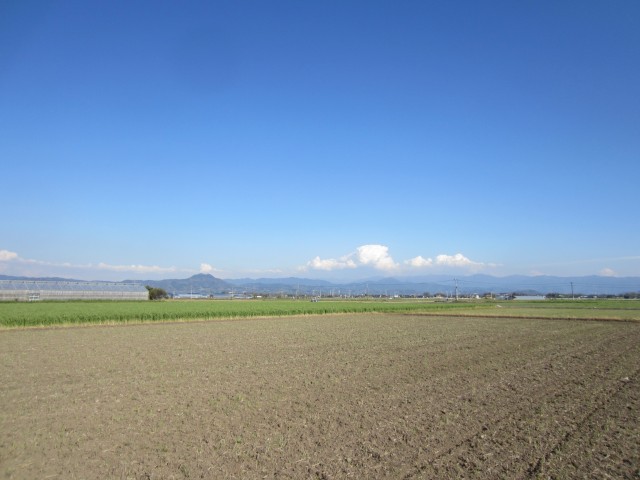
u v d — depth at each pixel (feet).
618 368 75.82
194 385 60.03
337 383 61.87
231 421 43.45
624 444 37.68
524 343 115.03
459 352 96.07
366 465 32.83
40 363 77.41
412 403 50.72
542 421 44.06
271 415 45.60
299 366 76.48
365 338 126.31
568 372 71.56
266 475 31.04
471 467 32.58
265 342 114.11
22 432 39.65
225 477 30.68
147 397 52.95
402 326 176.24
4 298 322.34
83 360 81.10
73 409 47.29
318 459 33.94
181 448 36.04
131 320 177.58
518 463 33.42
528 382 63.10
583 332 149.69
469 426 42.19
